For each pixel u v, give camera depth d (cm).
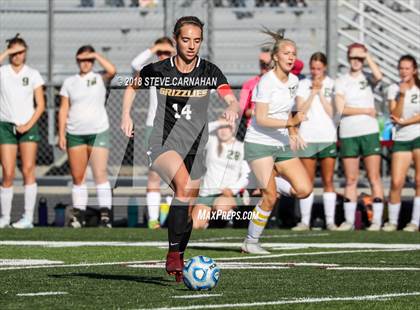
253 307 1852
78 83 4153
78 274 2444
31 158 4241
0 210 4762
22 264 2727
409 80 4169
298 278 2381
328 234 3950
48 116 5028
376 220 4262
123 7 5491
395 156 4241
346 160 4234
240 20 5612
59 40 5506
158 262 2783
